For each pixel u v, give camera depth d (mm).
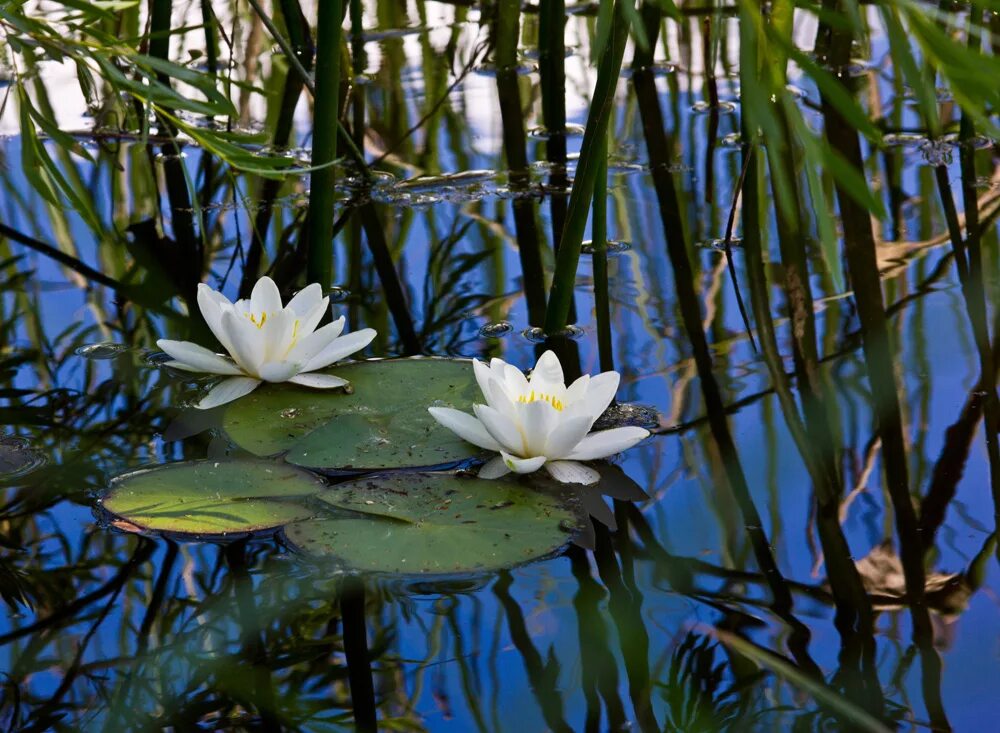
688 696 1961
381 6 3506
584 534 2066
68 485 2105
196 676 1976
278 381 2191
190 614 2010
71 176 2562
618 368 2244
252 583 2027
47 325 2307
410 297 2354
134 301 2352
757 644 1991
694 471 2125
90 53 2123
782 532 2072
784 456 2137
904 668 1974
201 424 2162
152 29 2572
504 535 2055
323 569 2035
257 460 2115
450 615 2010
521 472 2105
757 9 1928
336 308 2338
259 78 2926
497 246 2438
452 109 2787
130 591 2023
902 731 1939
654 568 2043
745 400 2201
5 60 2363
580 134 2662
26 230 2463
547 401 2127
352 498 2082
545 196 2531
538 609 2014
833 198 2498
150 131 2635
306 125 2680
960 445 2141
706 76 2748
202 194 2543
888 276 2355
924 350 2246
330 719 1952
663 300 2340
